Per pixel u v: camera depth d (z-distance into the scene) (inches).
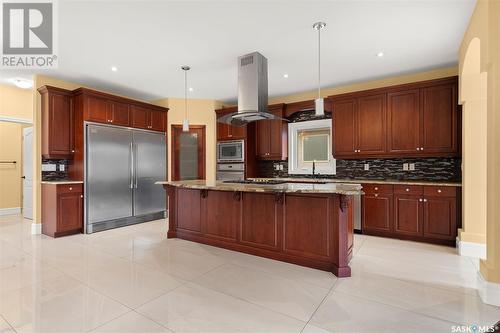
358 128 175.8
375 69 160.2
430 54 138.2
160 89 201.6
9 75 166.9
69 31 114.3
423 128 154.5
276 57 142.5
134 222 194.7
